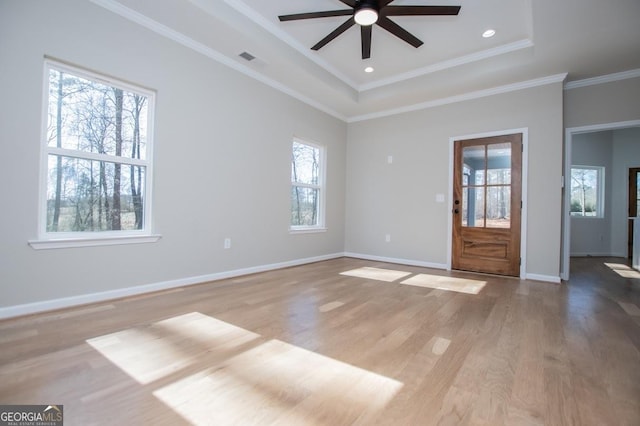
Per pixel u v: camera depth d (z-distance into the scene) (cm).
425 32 324
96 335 193
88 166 255
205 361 165
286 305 264
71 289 242
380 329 215
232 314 238
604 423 122
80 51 241
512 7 281
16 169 216
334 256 535
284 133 428
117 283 268
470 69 379
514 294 313
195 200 324
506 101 404
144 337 192
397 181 499
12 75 212
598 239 616
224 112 349
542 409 130
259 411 125
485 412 127
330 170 521
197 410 125
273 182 414
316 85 415
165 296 281
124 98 275
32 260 223
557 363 170
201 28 293
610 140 620
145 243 286
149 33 282
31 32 219
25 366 154
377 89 459
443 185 454
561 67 350
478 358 175
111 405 126
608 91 368
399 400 134
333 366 163
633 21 266
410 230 483
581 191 626
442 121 456
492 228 413
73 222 247
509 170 402
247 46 323
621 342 199
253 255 390
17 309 217
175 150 305
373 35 332
